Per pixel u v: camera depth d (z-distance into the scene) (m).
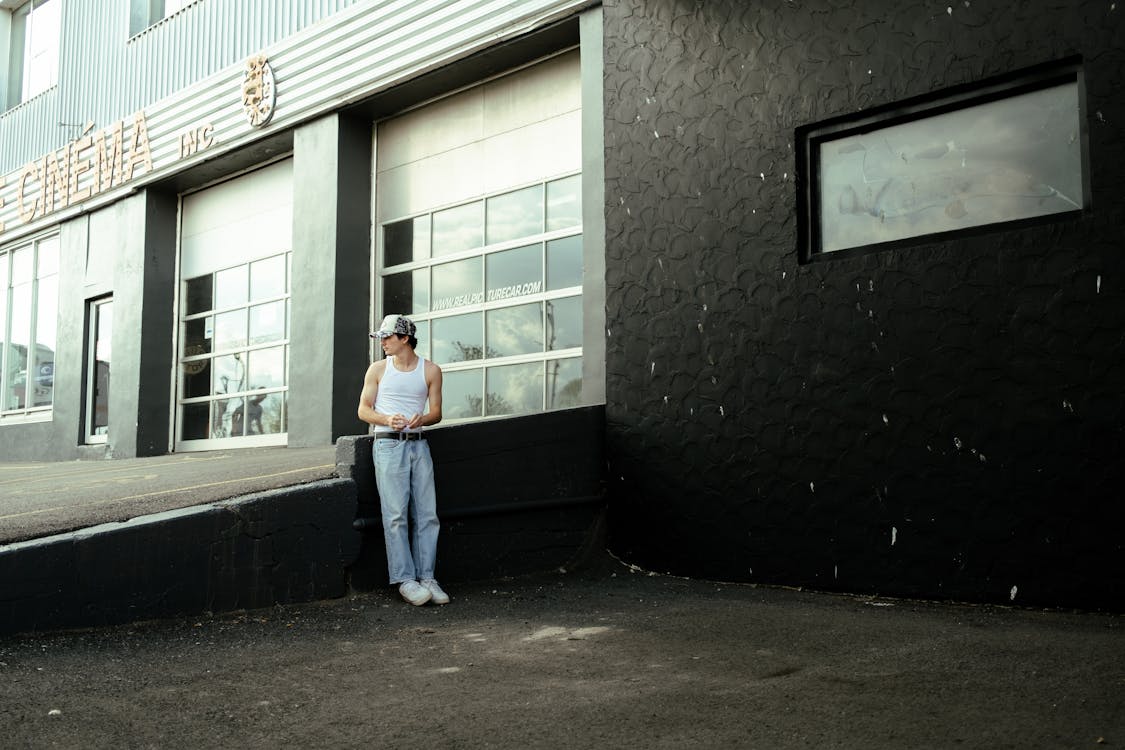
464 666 5.18
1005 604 6.46
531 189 10.87
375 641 5.81
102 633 5.77
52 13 18.42
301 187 12.68
